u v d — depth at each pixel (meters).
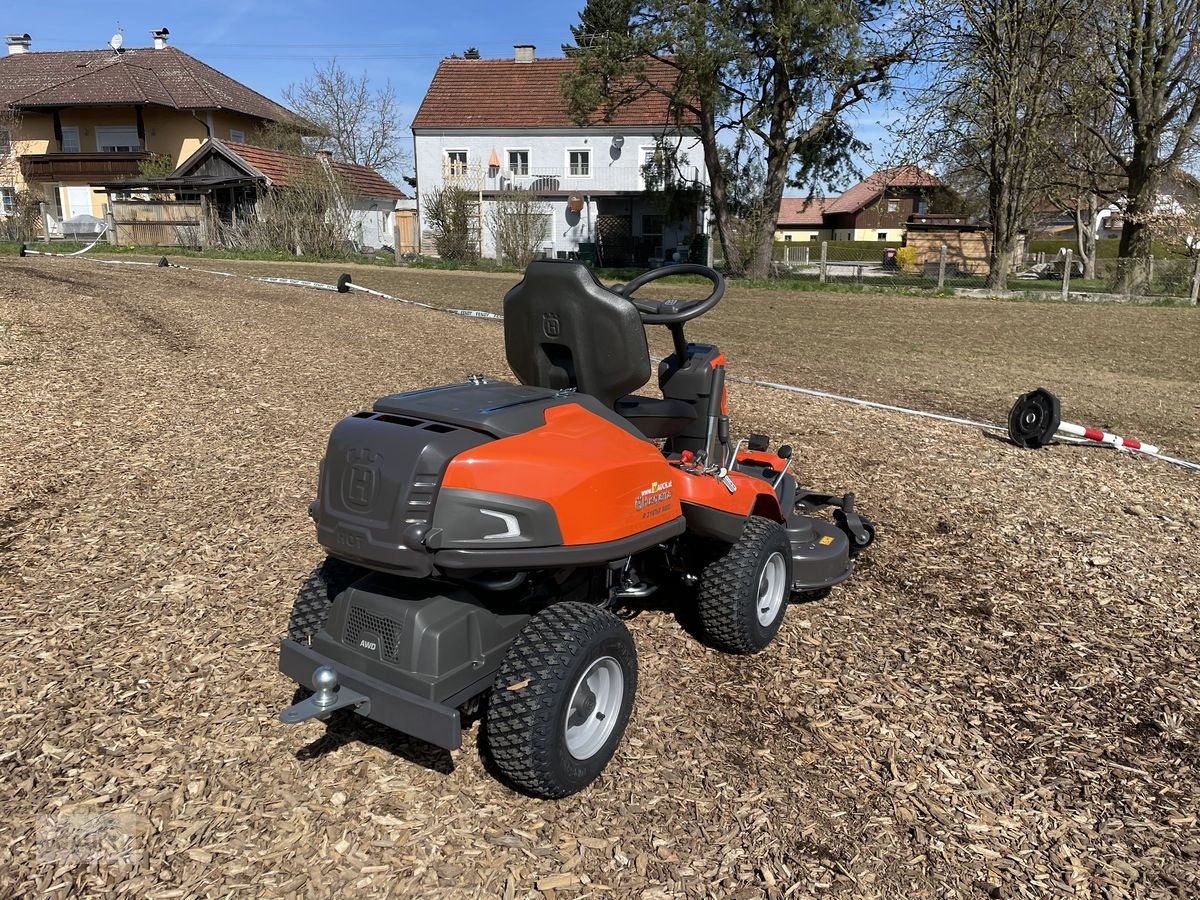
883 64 25.44
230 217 31.44
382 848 2.68
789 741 3.35
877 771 3.21
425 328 12.49
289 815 2.80
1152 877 2.76
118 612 4.06
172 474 5.88
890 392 10.66
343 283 16.53
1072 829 2.96
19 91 41.31
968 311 20.75
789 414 8.59
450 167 36.56
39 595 4.18
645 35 24.28
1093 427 9.14
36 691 3.41
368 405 7.79
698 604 3.80
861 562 5.12
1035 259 43.56
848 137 28.61
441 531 2.58
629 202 37.12
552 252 37.78
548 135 37.00
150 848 2.64
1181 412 10.12
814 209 73.62
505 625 2.94
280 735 3.21
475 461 2.63
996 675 3.95
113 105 38.31
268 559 4.69
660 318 3.58
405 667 2.71
